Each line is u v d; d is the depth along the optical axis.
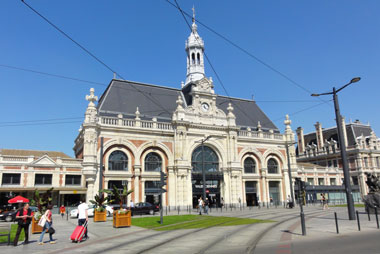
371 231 14.92
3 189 30.23
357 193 58.78
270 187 45.31
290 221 21.02
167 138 37.91
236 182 40.50
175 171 37.09
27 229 13.39
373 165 65.62
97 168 32.91
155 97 42.22
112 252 11.24
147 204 30.41
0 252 11.45
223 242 12.94
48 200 20.19
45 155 33.09
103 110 36.16
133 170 35.28
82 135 34.84
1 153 32.16
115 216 19.38
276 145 46.50
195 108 40.84
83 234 14.10
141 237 14.98
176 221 21.84
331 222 19.59
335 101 22.31
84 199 34.38
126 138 35.31
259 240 13.25
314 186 52.00
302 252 10.05
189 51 48.75
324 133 73.56
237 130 42.72
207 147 41.00
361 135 66.12
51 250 11.84
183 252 10.93
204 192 31.19
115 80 40.88
